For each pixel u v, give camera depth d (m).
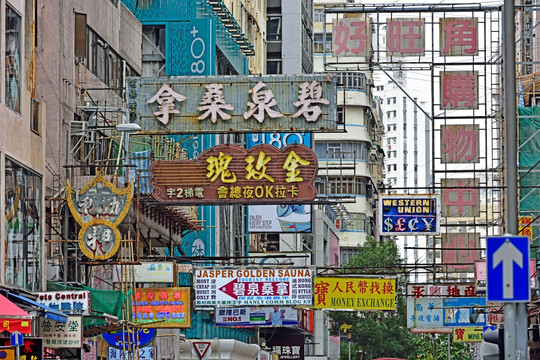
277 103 50.16
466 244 55.41
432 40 53.22
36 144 40.09
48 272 44.72
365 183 148.12
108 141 51.78
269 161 47.91
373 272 49.91
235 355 59.09
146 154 52.03
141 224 50.22
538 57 71.38
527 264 22.47
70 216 45.06
